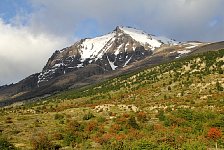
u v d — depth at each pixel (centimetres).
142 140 5291
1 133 6912
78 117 8881
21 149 5600
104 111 9612
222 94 12156
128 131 6588
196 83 15500
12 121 8425
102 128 7050
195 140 5541
